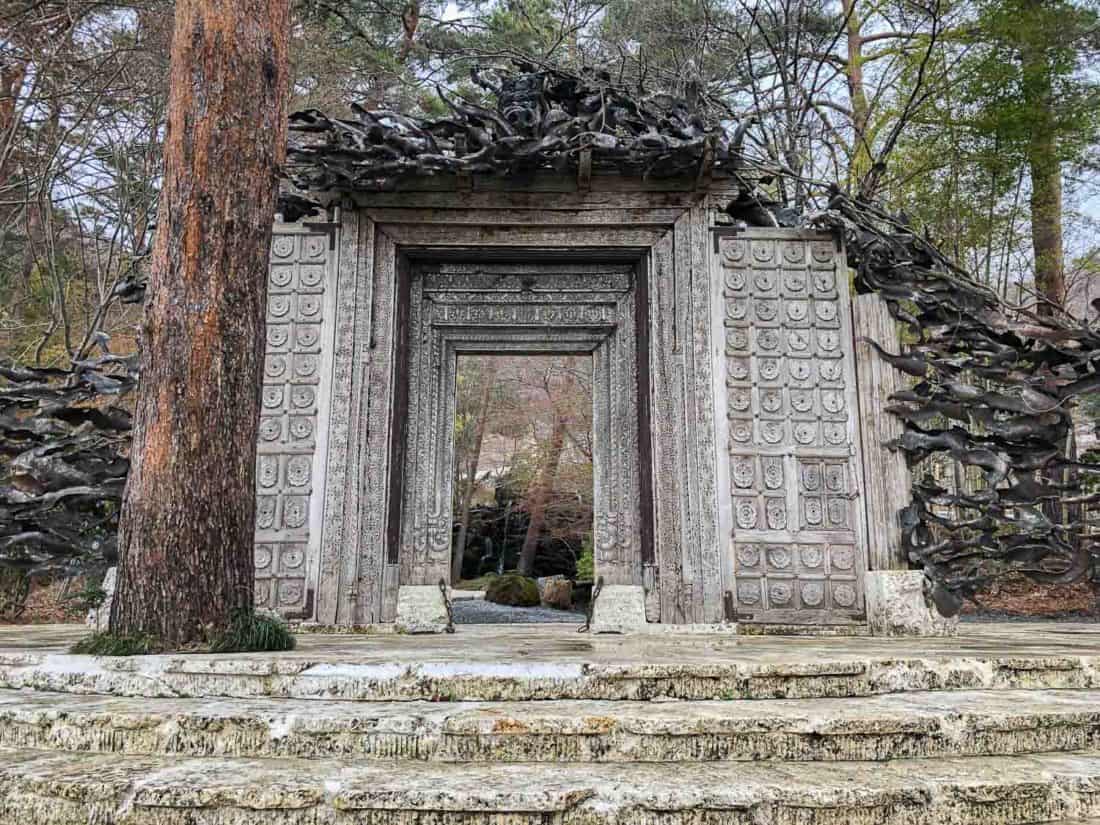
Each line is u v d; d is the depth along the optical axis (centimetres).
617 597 834
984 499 826
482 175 919
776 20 1345
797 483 873
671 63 1349
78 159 1414
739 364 899
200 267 549
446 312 998
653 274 937
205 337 542
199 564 518
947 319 873
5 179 1405
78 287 1705
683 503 878
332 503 860
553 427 2430
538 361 2381
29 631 784
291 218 973
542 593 2011
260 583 848
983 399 829
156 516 519
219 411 539
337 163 881
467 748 326
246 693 400
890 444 866
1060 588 1332
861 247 916
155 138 1440
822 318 910
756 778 295
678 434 895
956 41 1367
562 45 1467
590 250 956
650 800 273
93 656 457
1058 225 1396
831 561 855
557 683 387
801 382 896
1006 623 1066
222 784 281
